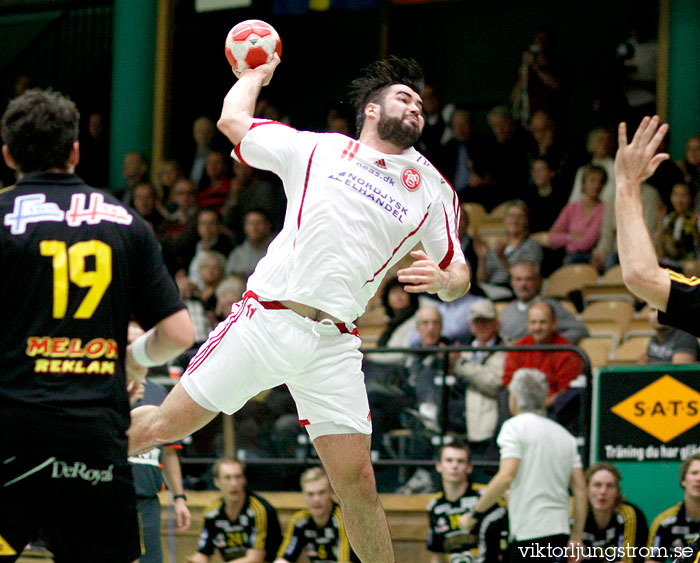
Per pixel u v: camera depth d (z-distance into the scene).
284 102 24.64
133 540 5.31
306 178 6.44
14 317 5.17
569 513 11.05
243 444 12.82
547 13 23.33
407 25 24.31
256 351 6.40
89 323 5.23
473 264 16.44
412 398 12.27
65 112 5.49
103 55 23.83
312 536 11.41
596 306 16.09
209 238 18.12
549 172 18.38
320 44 24.47
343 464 6.56
